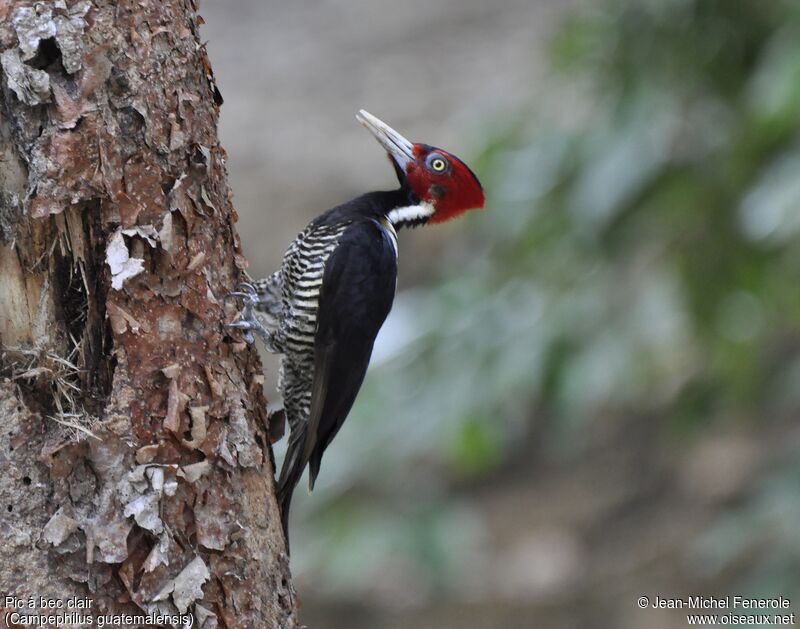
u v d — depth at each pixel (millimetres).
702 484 20328
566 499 21141
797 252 11719
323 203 23031
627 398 17234
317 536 14602
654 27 11961
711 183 11805
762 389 13664
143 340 6297
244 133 25078
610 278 11852
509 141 12328
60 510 6012
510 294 11859
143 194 6367
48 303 6227
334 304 9016
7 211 6164
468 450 11789
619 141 11430
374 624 19359
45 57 6211
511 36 27672
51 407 6184
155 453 6203
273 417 7324
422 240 20188
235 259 6984
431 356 11938
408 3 30297
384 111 25062
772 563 11461
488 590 19734
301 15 30406
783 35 10930
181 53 6609
